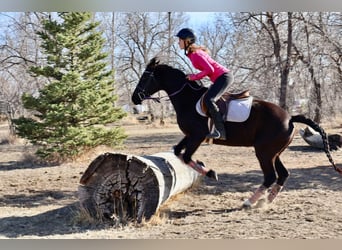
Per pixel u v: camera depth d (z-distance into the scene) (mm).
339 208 7316
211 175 7293
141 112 45031
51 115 13461
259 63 21609
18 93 32500
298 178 10344
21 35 32469
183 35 7133
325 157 14008
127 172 6570
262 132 7219
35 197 9055
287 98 21797
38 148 15469
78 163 13828
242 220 6656
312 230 6055
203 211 7336
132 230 6230
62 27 14273
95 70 14641
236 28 22453
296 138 19547
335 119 24672
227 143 7410
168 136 24359
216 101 7238
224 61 24875
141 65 41656
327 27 19000
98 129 14516
